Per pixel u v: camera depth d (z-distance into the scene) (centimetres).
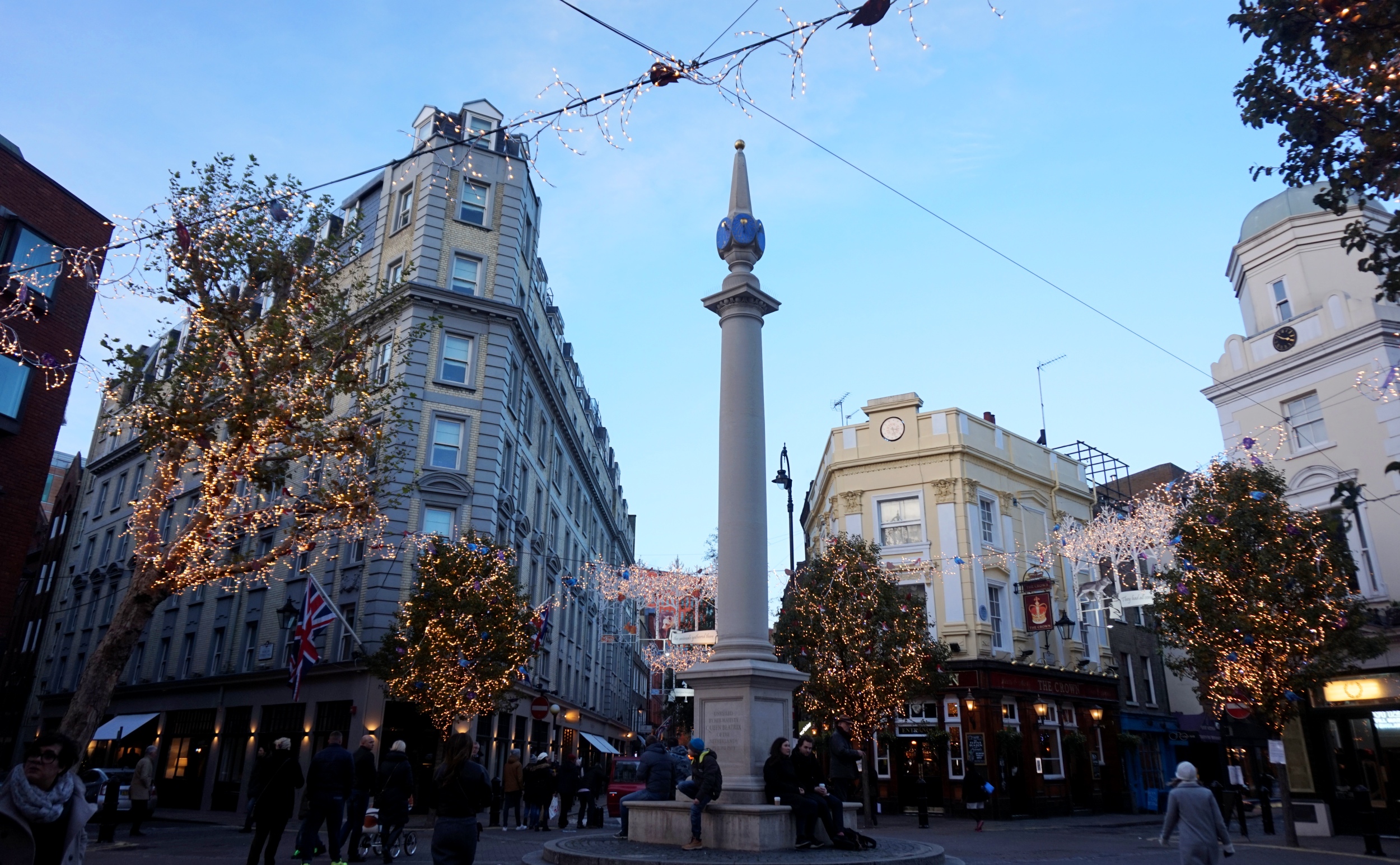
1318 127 946
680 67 934
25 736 4331
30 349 1983
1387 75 880
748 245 1487
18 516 1952
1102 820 2825
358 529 1664
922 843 1250
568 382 4447
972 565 3117
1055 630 3391
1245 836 2188
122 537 3838
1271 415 2486
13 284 1944
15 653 4750
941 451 3250
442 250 3077
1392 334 2247
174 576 1378
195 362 1438
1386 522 2188
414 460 2780
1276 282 2570
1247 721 2305
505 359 3047
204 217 1455
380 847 1432
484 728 2734
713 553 4100
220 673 3238
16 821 454
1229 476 2083
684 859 1016
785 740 1188
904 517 3284
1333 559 1900
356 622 2678
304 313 1542
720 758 1233
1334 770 2150
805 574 2748
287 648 2970
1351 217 2431
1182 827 912
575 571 4522
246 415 1404
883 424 3406
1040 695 3162
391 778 1277
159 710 3500
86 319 2127
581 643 4450
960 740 2958
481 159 3256
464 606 2253
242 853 1466
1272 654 1908
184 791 3219
